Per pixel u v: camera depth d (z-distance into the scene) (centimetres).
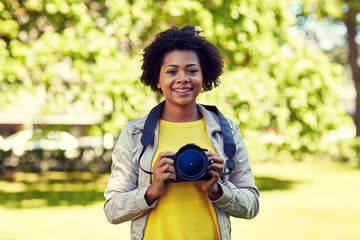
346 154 2355
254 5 1173
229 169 254
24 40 1183
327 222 862
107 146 1827
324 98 1245
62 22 1148
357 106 2798
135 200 242
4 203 1074
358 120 2800
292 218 899
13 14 1177
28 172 1788
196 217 246
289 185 1454
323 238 732
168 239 245
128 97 1063
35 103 1333
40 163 1820
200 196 249
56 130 1330
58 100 1145
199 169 236
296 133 1220
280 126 1209
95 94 1076
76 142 1820
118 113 1079
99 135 1095
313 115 1219
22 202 1089
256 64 1231
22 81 1149
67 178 1608
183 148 237
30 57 1072
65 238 721
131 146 256
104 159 1828
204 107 271
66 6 1085
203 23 1091
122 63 1080
